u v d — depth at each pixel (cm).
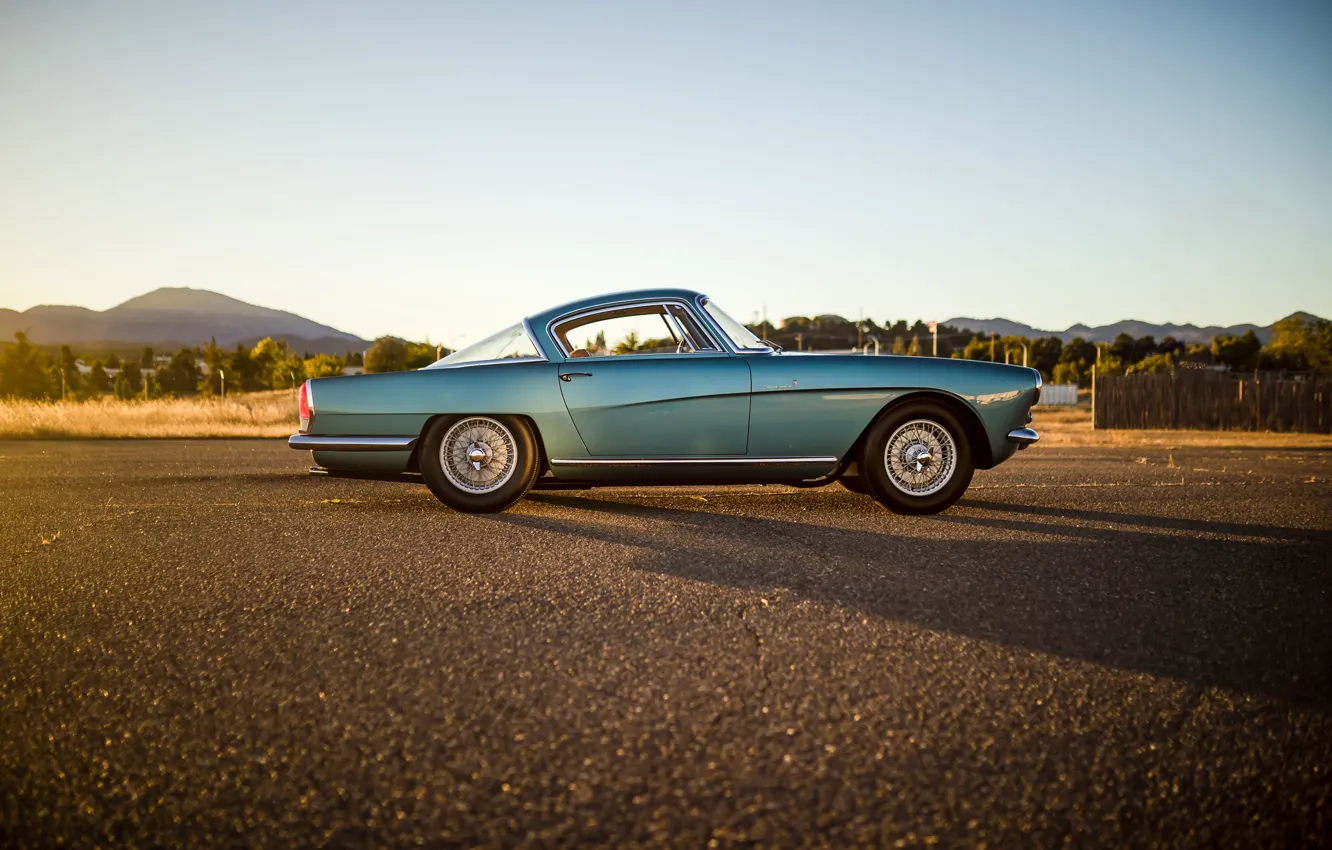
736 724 200
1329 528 474
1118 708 212
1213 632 276
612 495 600
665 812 161
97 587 328
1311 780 176
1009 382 525
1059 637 269
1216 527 475
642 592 320
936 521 492
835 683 227
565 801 165
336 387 519
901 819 159
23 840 153
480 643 259
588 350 540
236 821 159
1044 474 791
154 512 519
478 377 514
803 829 155
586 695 218
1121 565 373
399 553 392
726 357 523
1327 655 255
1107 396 2156
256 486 664
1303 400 2064
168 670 237
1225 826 159
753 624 279
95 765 181
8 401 1712
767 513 518
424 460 515
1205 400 2142
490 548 404
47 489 644
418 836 153
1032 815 162
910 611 296
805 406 512
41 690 223
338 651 252
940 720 204
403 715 205
